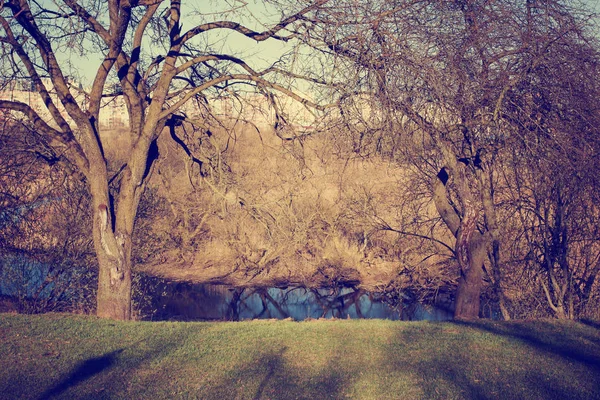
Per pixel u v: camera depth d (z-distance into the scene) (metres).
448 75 9.45
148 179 11.56
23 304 12.83
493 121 9.83
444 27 9.75
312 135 11.37
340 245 20.03
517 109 9.98
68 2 9.90
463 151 11.62
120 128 18.45
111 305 10.70
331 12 9.78
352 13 9.73
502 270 13.18
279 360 7.15
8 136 12.16
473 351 7.55
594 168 9.99
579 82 9.83
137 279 15.32
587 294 11.43
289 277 19.38
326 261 19.64
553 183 10.85
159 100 10.85
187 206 20.22
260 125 15.62
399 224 18.23
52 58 10.46
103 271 10.73
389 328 8.97
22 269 13.13
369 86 9.58
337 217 19.62
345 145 10.69
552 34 9.80
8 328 8.66
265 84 10.73
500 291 12.59
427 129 9.91
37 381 6.46
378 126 9.62
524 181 11.56
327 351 7.55
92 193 10.78
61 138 10.79
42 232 13.74
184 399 5.93
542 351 7.57
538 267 12.05
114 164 17.47
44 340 8.02
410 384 6.28
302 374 6.64
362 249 19.72
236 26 10.90
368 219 18.14
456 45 9.84
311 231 19.06
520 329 8.99
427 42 9.59
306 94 10.95
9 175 12.97
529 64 9.72
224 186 13.14
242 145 16.52
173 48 10.88
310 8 10.00
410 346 7.80
